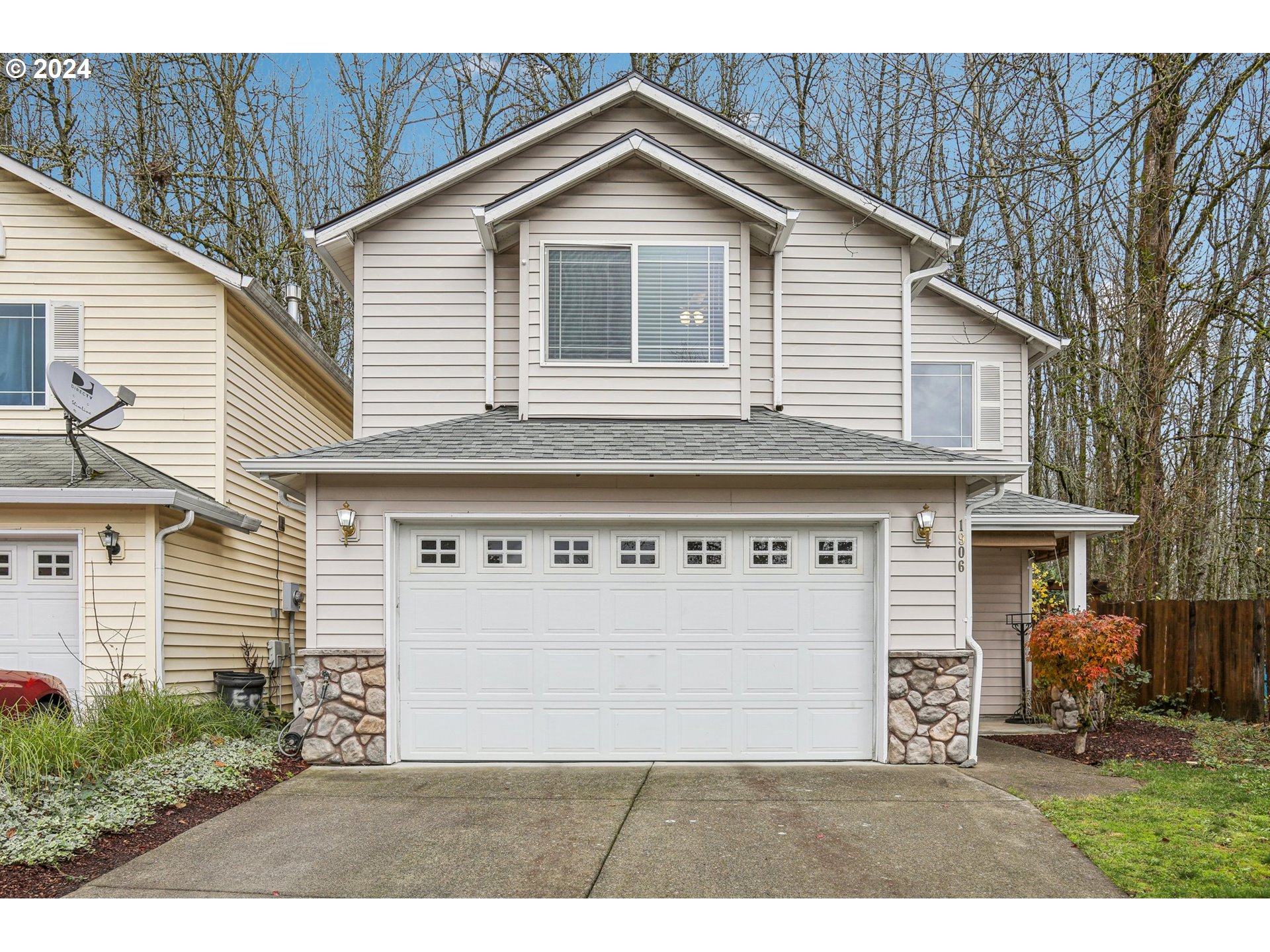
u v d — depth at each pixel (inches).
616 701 332.8
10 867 211.0
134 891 202.2
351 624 327.6
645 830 245.3
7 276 431.5
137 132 790.5
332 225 387.9
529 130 406.3
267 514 504.4
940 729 327.9
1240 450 668.1
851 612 336.8
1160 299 541.3
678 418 373.4
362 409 390.0
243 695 399.9
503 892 203.0
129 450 427.8
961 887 205.3
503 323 395.2
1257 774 308.7
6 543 375.9
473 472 321.1
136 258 435.2
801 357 406.0
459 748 330.0
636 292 376.2
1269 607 415.8
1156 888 201.9
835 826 249.3
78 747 273.9
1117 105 339.0
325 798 278.1
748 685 334.0
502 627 333.7
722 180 367.6
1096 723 398.0
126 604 370.9
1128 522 422.9
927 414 493.0
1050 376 681.6
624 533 337.7
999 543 435.5
